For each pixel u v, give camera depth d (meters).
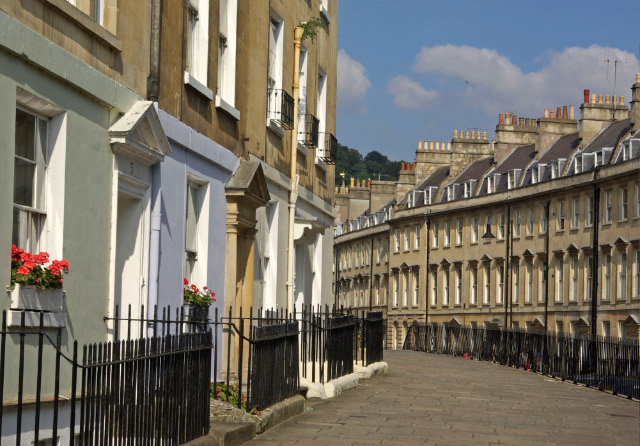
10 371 8.74
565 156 67.06
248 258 17.36
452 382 22.75
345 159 174.00
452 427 13.73
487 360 43.56
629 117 64.69
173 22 13.34
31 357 9.16
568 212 63.22
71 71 10.01
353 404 16.02
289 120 20.16
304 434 12.20
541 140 71.06
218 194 15.66
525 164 72.62
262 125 18.45
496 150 77.12
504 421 14.98
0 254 8.65
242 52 16.92
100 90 10.76
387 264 91.06
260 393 12.44
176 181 13.58
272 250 19.58
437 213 80.19
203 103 14.84
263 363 12.60
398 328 86.44
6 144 8.80
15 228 9.38
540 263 66.19
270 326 12.98
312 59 22.66
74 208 10.24
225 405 11.98
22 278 8.95
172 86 13.37
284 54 20.08
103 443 7.94
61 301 9.77
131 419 8.39
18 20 8.98
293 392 14.43
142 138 11.84
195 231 15.07
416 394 18.64
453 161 84.19
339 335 18.31
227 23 16.30
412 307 84.06
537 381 26.61
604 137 64.62
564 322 62.84
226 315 16.20
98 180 10.90
